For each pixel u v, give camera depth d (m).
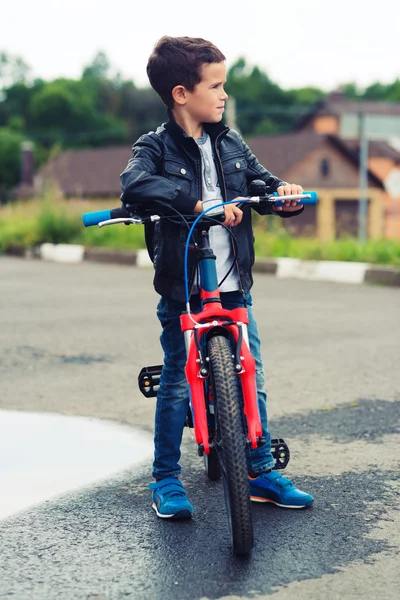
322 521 3.70
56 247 18.84
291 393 5.98
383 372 6.59
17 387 6.28
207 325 3.39
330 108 82.19
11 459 4.64
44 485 4.24
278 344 7.76
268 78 110.31
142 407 5.69
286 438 4.95
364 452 4.67
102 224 3.46
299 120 83.75
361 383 6.25
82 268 15.80
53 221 19.88
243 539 3.23
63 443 4.91
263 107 107.50
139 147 3.62
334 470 4.38
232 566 3.23
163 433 3.87
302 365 6.86
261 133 103.88
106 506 3.95
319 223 58.34
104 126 100.31
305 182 58.56
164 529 3.64
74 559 3.35
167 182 3.46
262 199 3.46
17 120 98.81
